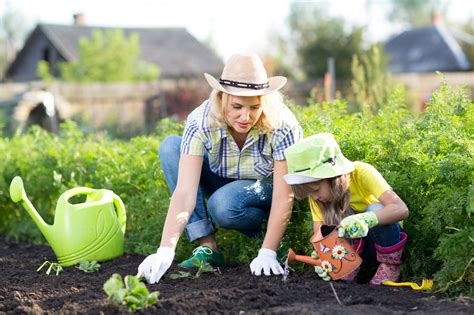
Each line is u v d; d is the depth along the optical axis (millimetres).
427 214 3688
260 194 4219
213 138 4016
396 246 3658
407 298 3402
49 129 17969
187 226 4316
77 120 17859
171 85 21219
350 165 3621
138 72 29031
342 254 3621
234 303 3363
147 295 3283
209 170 4422
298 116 4809
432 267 3811
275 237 3932
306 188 3648
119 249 4812
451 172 3688
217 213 4203
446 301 3307
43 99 17516
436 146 3965
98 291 3850
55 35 33938
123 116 20141
